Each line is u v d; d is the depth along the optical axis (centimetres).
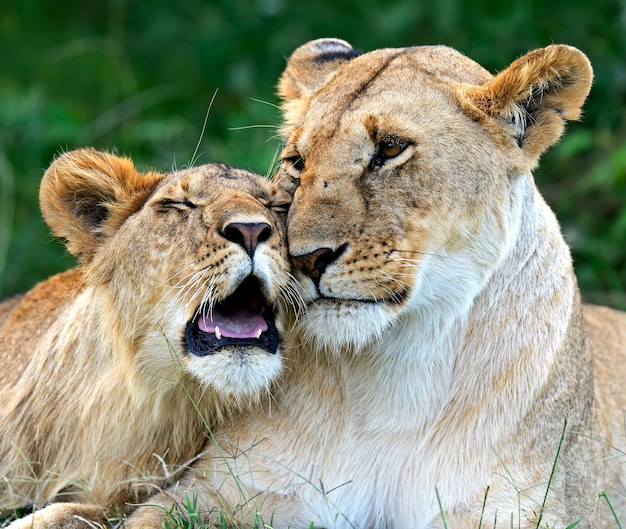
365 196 661
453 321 693
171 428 752
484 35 1370
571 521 723
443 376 702
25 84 1570
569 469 729
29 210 1312
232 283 670
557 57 680
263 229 668
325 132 679
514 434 705
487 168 679
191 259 691
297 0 1552
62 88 1578
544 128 698
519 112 691
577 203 1253
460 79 708
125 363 733
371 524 727
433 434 708
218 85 1566
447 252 674
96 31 1712
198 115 1519
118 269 738
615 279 1178
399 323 691
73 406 762
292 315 698
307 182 670
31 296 883
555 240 743
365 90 691
